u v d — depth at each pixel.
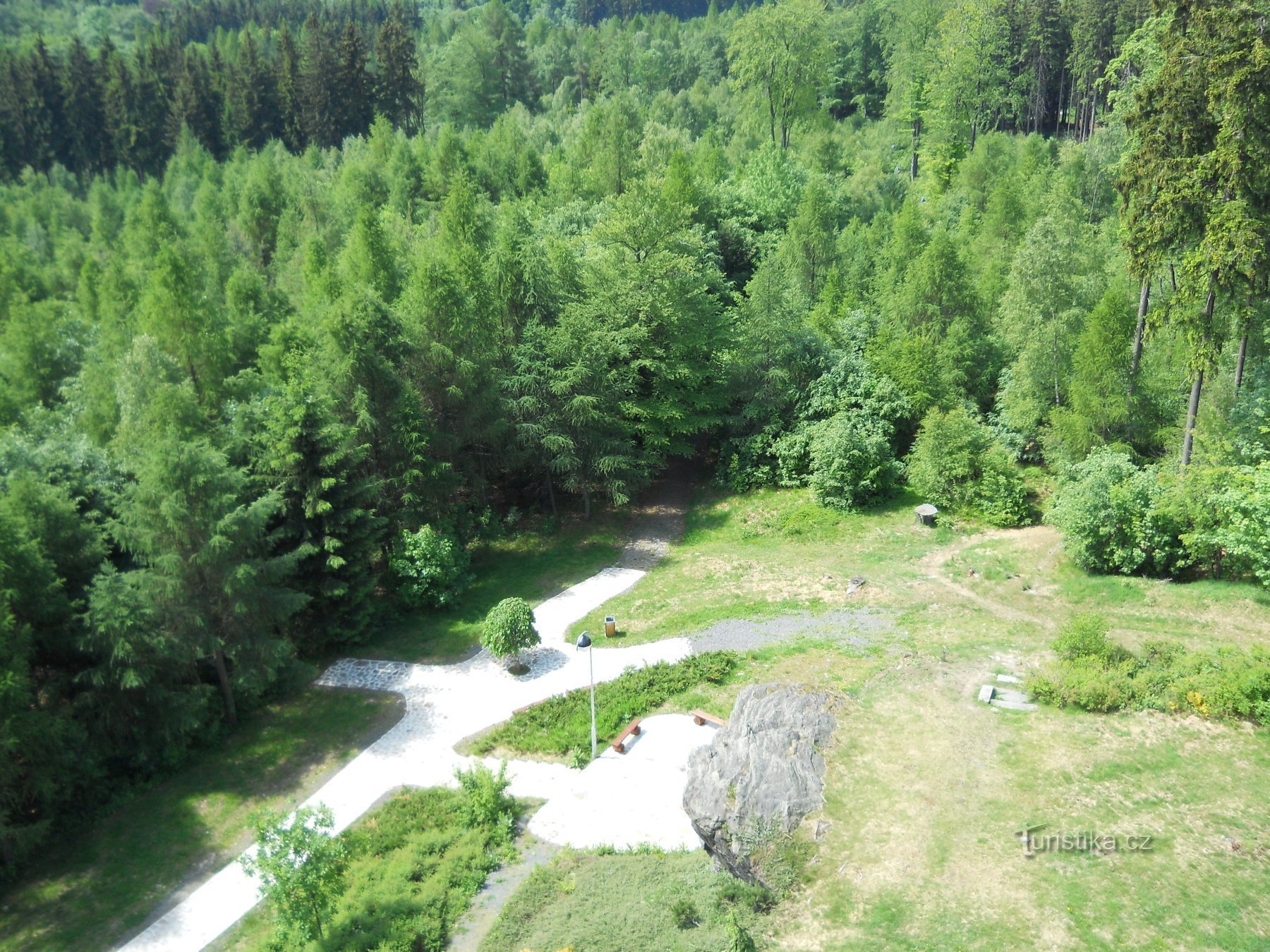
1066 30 92.56
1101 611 29.25
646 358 43.00
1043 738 22.28
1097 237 48.19
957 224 62.12
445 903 21.02
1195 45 29.47
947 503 39.41
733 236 59.25
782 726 23.19
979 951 16.91
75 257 60.03
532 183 65.50
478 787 24.03
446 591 35.31
